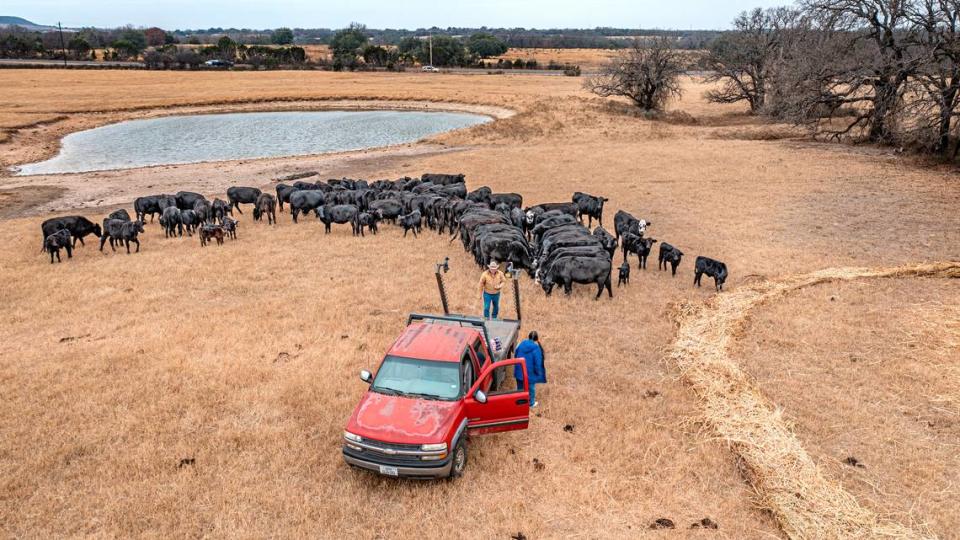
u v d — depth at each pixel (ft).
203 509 28.43
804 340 46.16
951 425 35.35
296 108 259.19
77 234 71.72
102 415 36.37
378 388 32.42
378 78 372.17
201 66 434.30
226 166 139.33
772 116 183.93
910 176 106.32
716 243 72.28
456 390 31.68
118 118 225.35
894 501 29.27
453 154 146.61
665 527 27.58
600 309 52.85
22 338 47.24
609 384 40.14
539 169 124.67
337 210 78.07
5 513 28.25
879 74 131.03
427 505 28.68
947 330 47.09
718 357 42.93
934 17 117.50
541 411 36.68
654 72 202.59
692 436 34.40
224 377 40.29
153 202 86.02
